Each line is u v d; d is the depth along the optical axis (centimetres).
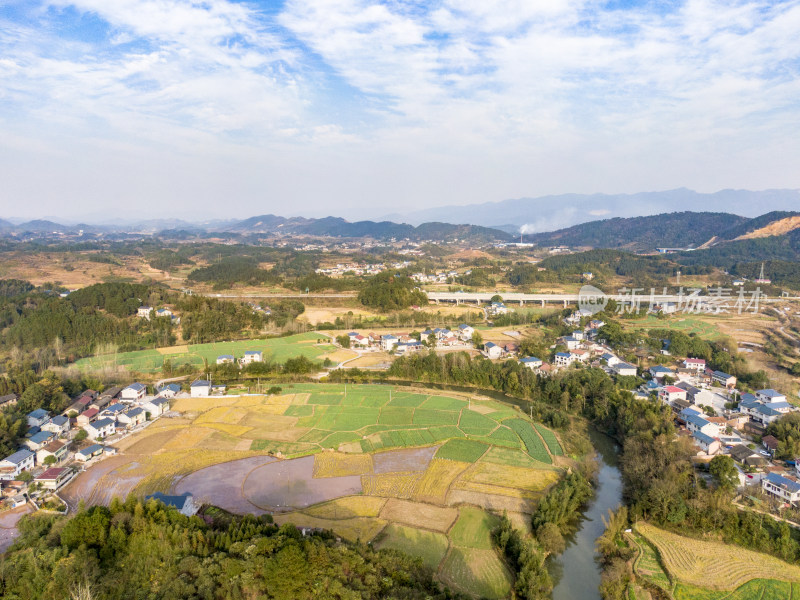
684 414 11638
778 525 7988
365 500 9206
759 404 12131
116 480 9950
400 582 6544
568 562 7781
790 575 7244
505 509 8912
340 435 12162
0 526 8325
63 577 6381
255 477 10094
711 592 6944
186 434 12256
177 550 6844
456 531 8288
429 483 9850
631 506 8956
